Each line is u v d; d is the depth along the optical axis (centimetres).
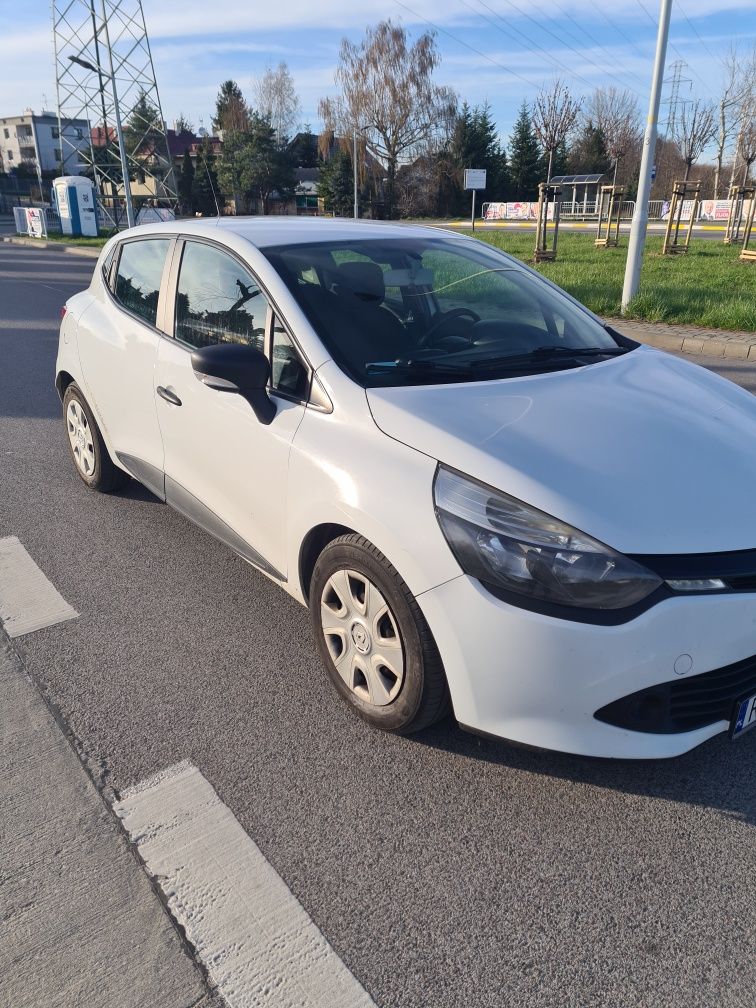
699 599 213
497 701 226
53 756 262
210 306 341
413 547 231
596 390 285
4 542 422
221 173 5903
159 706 287
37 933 198
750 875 217
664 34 1053
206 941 196
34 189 6719
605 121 6119
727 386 317
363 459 252
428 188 5925
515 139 6212
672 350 974
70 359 460
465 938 198
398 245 360
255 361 280
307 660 315
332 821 235
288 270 311
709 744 269
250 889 212
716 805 241
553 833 231
